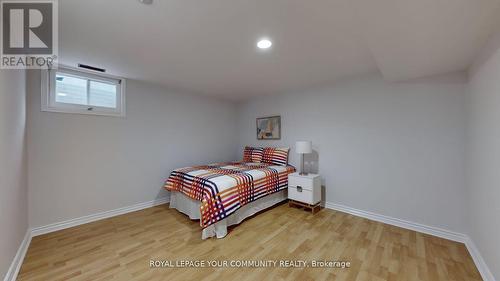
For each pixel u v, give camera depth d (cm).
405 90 250
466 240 209
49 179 237
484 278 158
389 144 262
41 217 231
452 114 221
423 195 238
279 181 319
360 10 120
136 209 308
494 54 145
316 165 334
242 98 436
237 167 333
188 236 227
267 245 208
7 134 150
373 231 239
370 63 238
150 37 177
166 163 346
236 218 256
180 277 160
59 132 244
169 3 131
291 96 369
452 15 122
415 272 166
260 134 420
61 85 249
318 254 192
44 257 186
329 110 319
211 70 262
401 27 136
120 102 294
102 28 162
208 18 148
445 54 178
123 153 296
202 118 404
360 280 157
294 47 196
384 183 266
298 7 134
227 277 161
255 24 156
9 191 155
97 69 258
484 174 167
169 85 334
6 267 146
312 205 295
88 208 265
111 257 186
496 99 144
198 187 251
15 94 173
